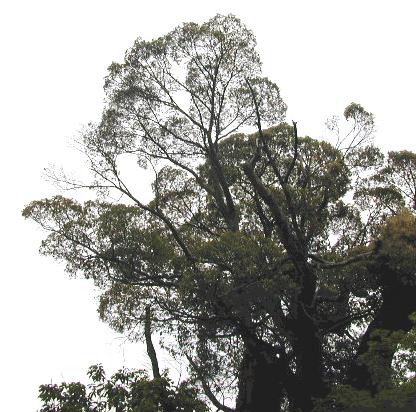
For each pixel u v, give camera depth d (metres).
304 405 17.41
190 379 17.47
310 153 21.25
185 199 21.88
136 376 13.77
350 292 18.66
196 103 21.98
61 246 18.58
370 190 21.59
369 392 15.98
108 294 16.89
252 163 18.56
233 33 21.39
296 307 17.66
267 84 22.25
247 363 18.61
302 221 19.19
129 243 17.89
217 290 16.20
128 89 21.81
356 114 22.09
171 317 16.92
